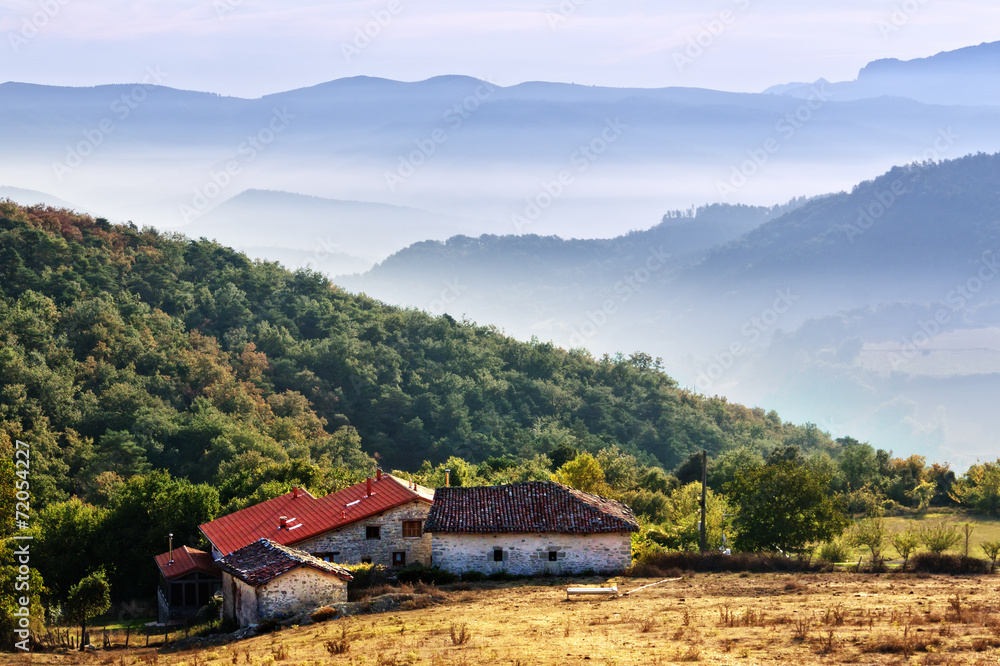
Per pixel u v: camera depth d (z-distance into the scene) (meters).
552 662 21.00
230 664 24.58
